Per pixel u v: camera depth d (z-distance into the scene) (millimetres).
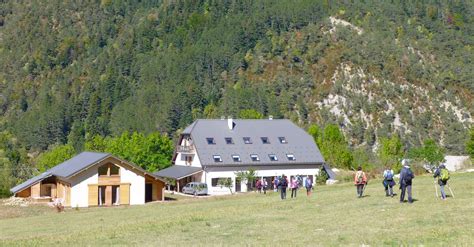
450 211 32375
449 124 180625
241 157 97125
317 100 189000
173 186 98562
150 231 33781
